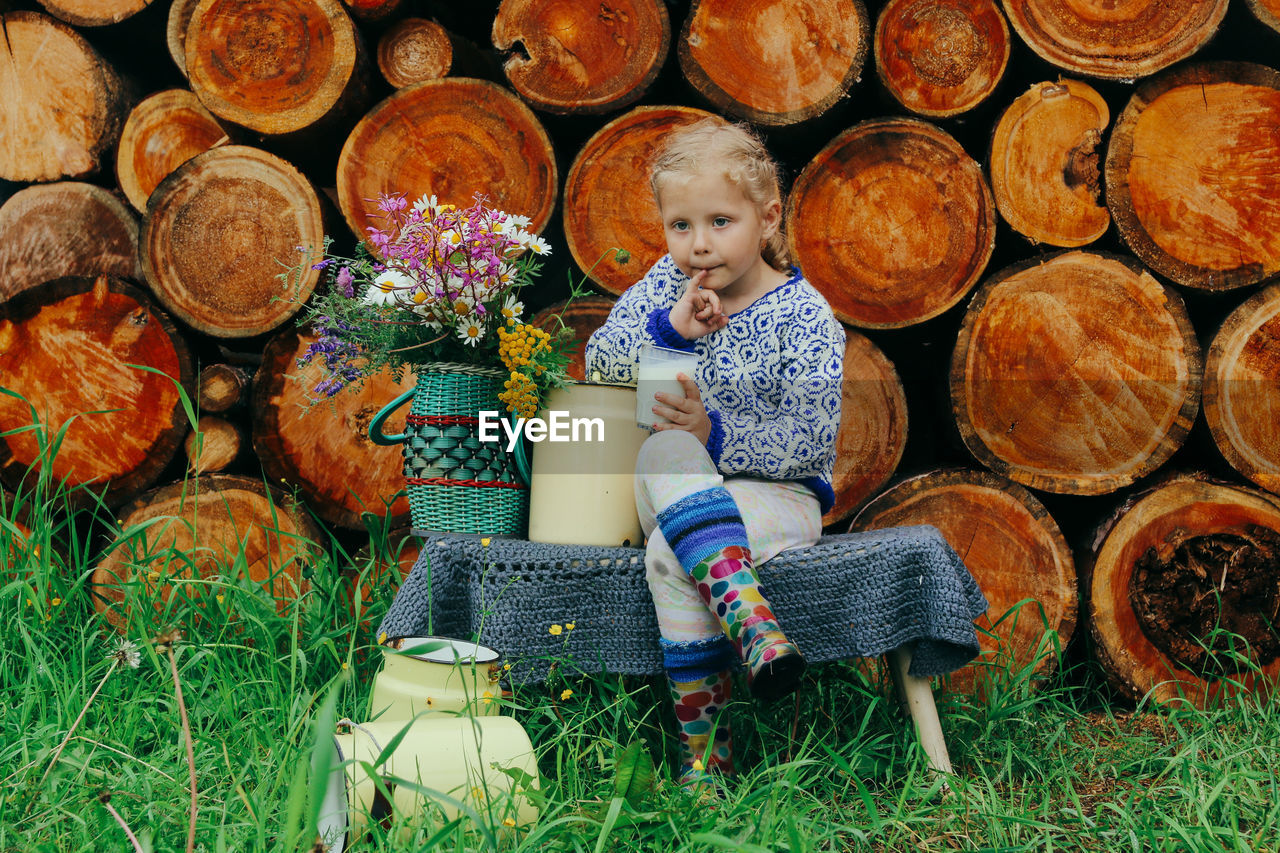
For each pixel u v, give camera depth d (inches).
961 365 80.9
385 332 65.7
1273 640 78.5
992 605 80.7
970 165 80.2
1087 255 79.9
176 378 84.4
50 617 67.8
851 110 85.7
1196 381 79.7
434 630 61.3
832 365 61.4
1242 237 79.3
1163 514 79.6
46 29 88.3
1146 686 78.5
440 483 64.4
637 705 62.1
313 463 84.3
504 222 66.4
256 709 59.4
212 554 81.1
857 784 49.4
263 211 83.9
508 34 82.8
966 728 67.1
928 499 81.0
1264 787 56.8
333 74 82.3
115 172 89.2
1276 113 78.8
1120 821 52.5
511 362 63.4
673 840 45.9
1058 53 79.0
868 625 57.7
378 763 41.4
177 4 84.7
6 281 87.7
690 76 81.1
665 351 58.6
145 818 45.6
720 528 53.3
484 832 39.7
